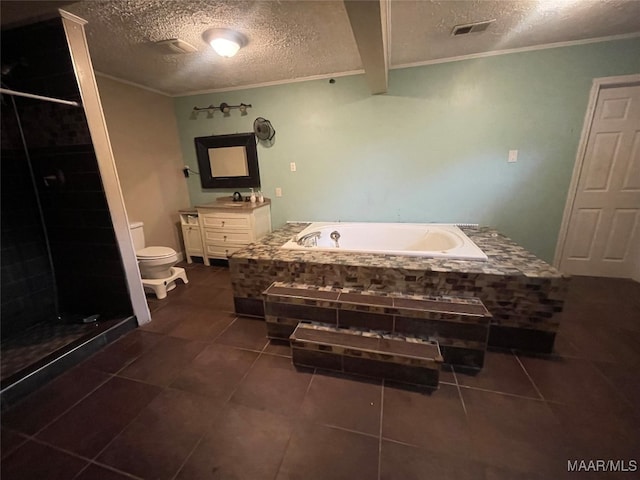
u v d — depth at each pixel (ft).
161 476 3.68
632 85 7.89
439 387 5.03
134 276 7.18
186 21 6.03
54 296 7.61
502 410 4.50
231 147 11.72
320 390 5.07
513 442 3.97
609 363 5.48
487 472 3.59
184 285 9.95
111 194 6.59
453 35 7.25
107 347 6.49
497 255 6.85
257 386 5.21
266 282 7.34
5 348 6.21
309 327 6.03
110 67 8.60
